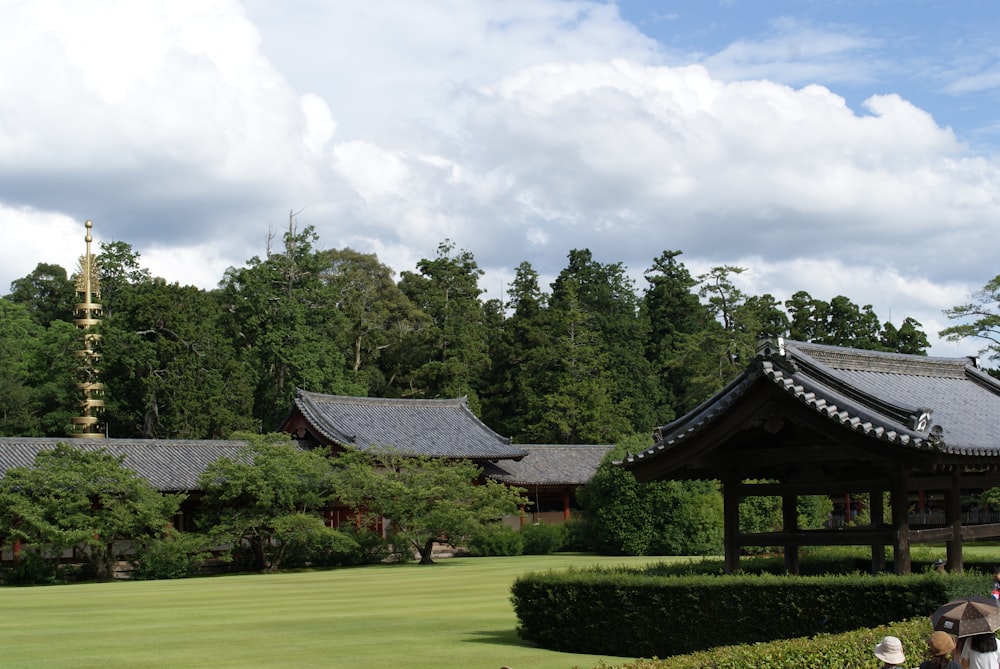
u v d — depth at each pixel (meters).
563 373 93.62
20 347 88.12
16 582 42.72
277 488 48.53
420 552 53.69
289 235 91.69
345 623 24.47
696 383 90.75
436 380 95.06
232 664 18.02
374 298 106.31
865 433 18.17
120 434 82.75
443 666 17.48
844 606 17.16
